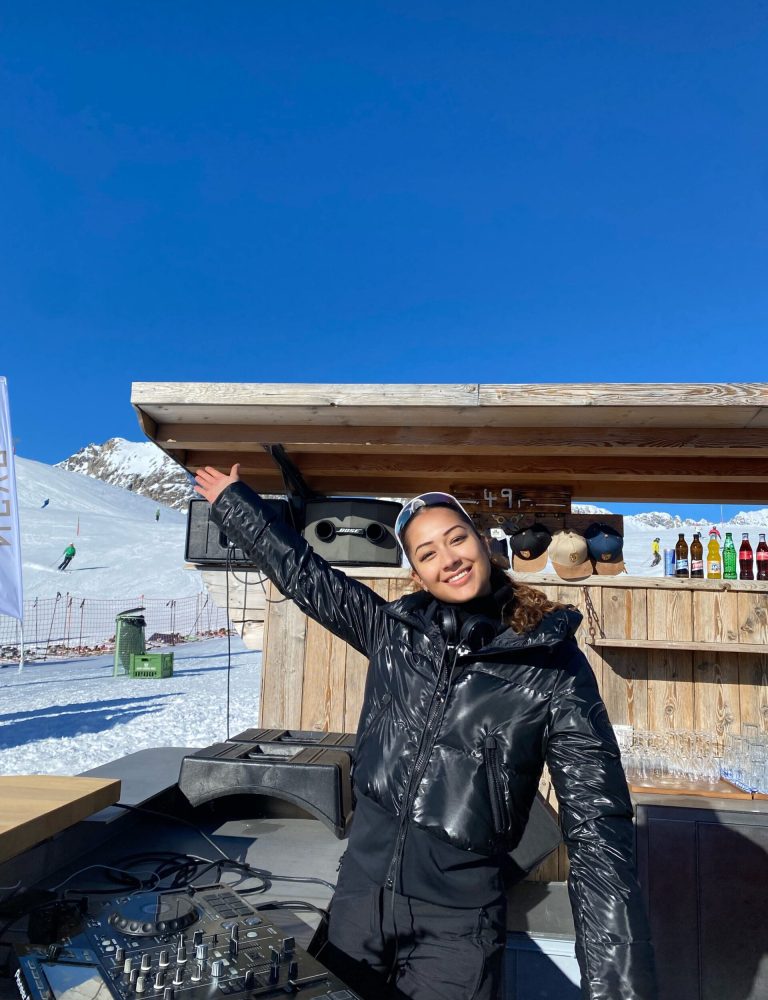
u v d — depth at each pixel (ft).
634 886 4.13
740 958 8.45
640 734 10.51
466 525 5.36
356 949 5.03
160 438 10.03
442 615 5.43
